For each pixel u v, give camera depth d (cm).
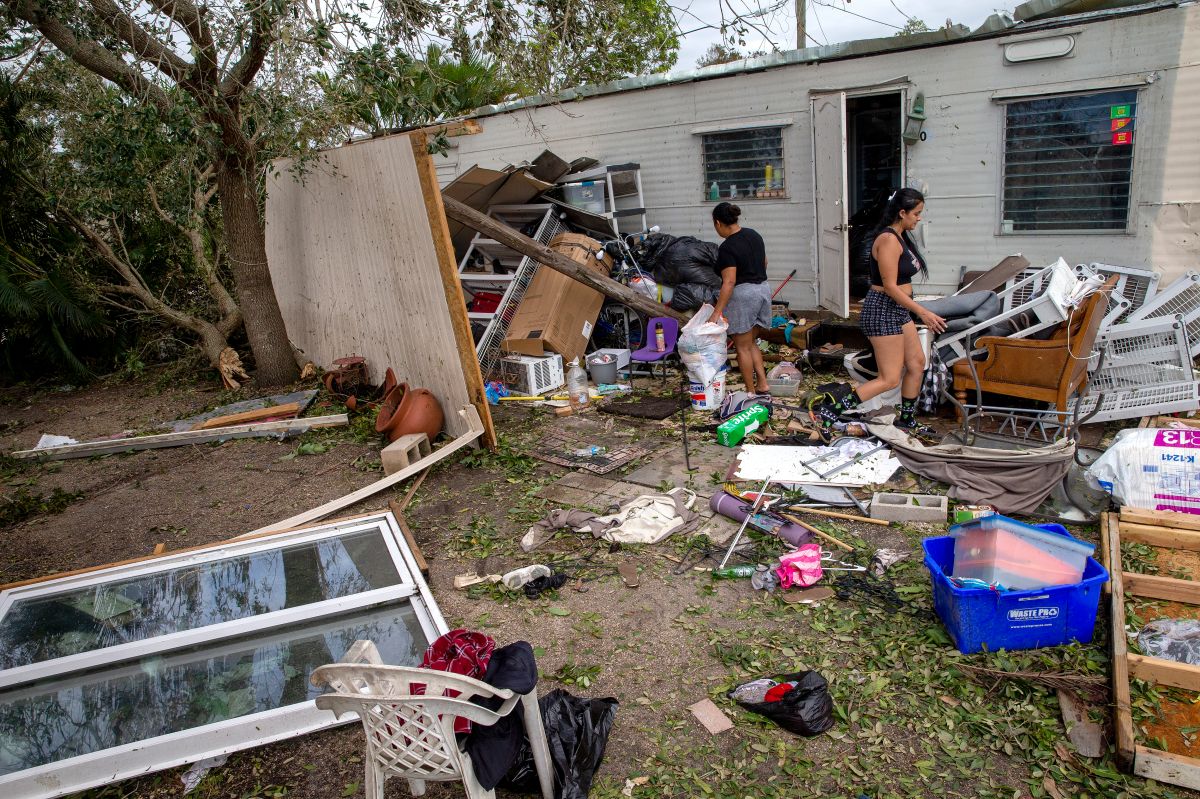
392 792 301
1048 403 583
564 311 816
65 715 339
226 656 370
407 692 239
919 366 579
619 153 1005
